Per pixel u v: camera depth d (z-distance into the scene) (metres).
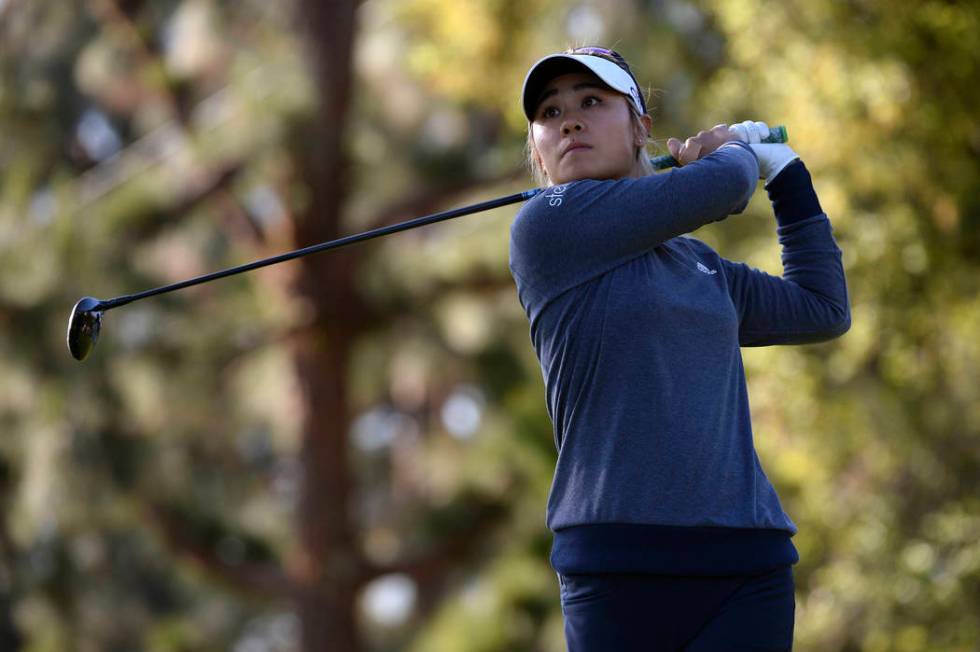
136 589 51.88
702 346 9.37
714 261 10.04
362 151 43.31
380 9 44.78
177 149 42.59
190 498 46.16
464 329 43.81
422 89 44.38
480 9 41.62
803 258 10.63
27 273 41.41
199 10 43.03
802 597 35.00
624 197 9.45
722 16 34.50
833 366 32.88
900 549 33.97
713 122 34.78
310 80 40.47
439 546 45.22
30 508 43.28
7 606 51.59
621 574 9.07
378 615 60.84
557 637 43.62
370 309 43.75
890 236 31.81
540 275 9.59
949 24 31.81
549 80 10.09
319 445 44.41
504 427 44.94
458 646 44.00
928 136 32.09
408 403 61.28
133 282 42.06
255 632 69.12
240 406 47.84
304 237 43.12
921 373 33.44
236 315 44.00
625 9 39.97
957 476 34.22
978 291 33.06
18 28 52.47
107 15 44.31
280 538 49.84
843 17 32.12
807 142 32.03
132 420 43.06
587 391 9.35
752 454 9.42
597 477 9.21
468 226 43.47
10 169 47.25
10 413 43.44
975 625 33.31
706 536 9.04
